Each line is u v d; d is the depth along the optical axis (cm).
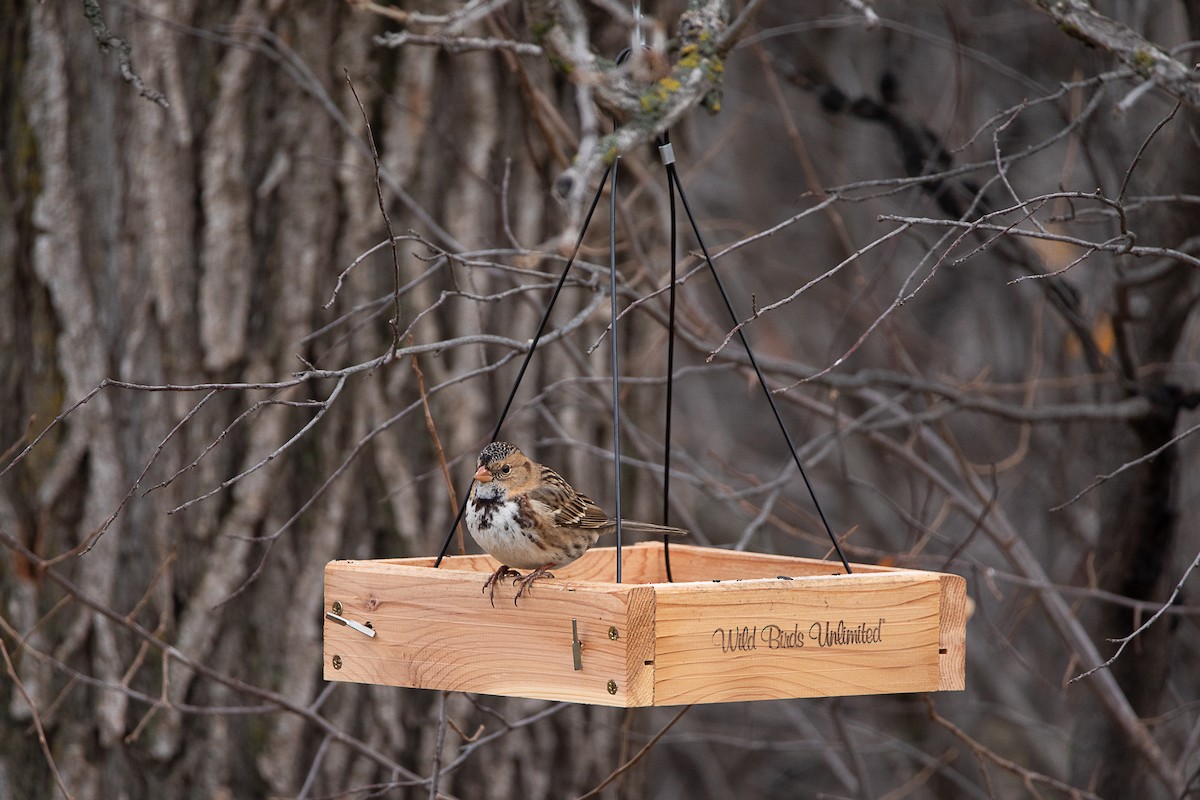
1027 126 1798
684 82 885
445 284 1233
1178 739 1564
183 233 1204
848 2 866
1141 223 1238
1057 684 1700
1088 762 1291
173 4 1199
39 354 1216
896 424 1270
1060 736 1560
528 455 1259
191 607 1191
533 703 1267
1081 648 1205
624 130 848
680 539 1523
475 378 1238
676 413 2239
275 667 1195
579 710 1288
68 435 1202
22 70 1226
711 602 780
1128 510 1262
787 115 1319
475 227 1245
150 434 1198
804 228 2327
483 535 904
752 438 2581
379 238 1223
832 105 1383
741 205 2236
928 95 1956
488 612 820
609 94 890
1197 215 1213
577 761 1284
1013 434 1961
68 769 1190
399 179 1230
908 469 1302
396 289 804
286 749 1192
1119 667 1279
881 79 1407
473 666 827
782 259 2303
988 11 1973
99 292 1215
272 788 1186
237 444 1202
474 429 1237
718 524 2142
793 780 2208
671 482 1389
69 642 1200
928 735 1964
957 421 2134
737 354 1138
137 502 1201
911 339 1927
